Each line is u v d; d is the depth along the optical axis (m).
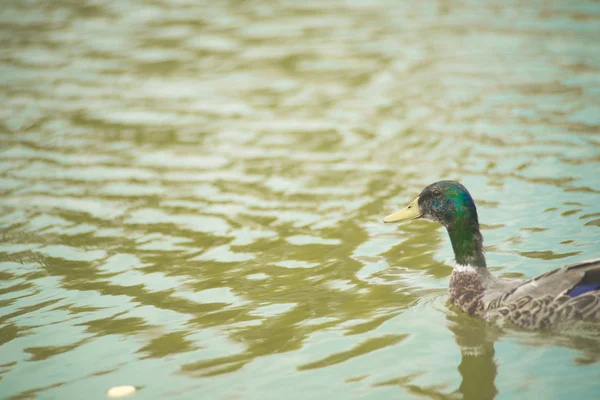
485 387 6.56
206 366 7.20
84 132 14.51
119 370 7.20
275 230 10.38
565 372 6.63
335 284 8.80
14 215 11.11
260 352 7.40
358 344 7.45
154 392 6.79
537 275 8.47
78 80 17.45
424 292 8.48
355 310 8.16
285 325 7.91
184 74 17.69
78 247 10.07
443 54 17.88
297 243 9.96
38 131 14.57
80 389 6.90
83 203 11.47
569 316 7.12
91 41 20.38
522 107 14.38
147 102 16.02
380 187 11.61
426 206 8.27
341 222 10.54
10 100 16.27
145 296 8.70
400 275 8.95
